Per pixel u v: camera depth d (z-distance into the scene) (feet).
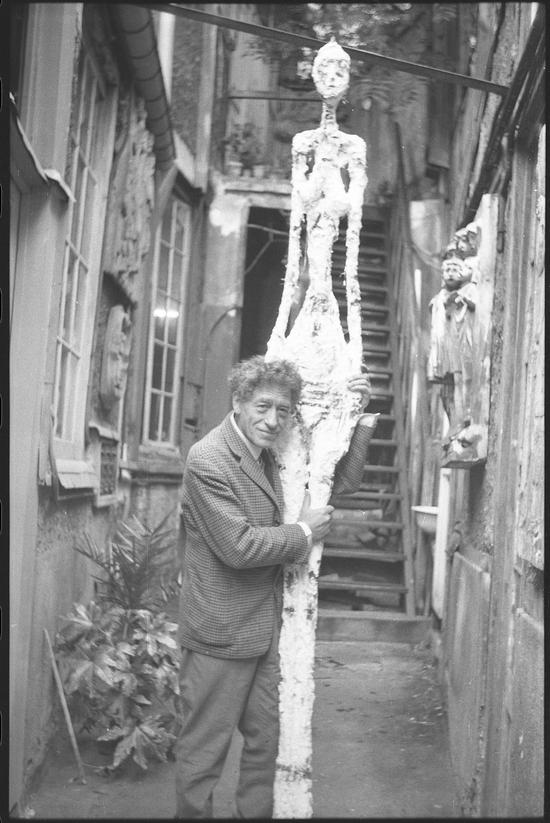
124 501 20.66
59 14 10.73
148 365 23.30
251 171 28.07
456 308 11.77
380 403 26.89
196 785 8.30
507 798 8.52
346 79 8.80
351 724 14.25
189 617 8.43
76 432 14.98
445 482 18.40
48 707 11.83
